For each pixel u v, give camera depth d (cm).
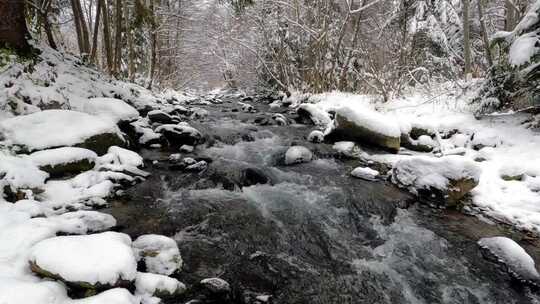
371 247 404
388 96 1117
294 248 388
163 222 405
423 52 1531
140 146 670
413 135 785
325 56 1545
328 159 698
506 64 748
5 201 368
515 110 789
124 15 1391
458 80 1043
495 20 1520
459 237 426
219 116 1134
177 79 2191
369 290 332
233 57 2341
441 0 1404
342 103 1193
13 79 622
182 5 1938
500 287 346
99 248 275
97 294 246
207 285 298
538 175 539
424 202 511
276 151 736
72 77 809
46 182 430
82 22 1165
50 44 966
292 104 1472
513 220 461
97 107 688
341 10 1590
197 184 523
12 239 290
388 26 1372
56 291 238
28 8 945
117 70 1316
